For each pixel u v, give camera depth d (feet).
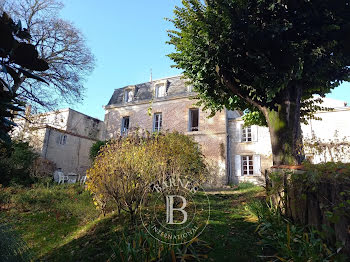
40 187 28.48
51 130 45.83
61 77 39.01
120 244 9.48
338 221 6.87
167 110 50.24
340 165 7.85
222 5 15.39
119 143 16.90
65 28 39.55
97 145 46.24
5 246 7.92
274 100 18.06
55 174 41.88
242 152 44.60
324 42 15.70
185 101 48.91
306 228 8.77
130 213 13.61
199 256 8.11
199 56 17.85
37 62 3.72
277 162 16.96
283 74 15.61
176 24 19.30
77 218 17.81
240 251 8.52
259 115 26.53
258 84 17.42
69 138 50.26
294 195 9.94
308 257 6.97
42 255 11.23
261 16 16.17
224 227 11.05
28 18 36.58
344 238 6.59
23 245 8.64
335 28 14.80
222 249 8.71
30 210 19.83
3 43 3.47
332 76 17.39
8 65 3.81
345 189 6.84
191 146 22.40
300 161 15.98
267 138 43.42
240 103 24.03
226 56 17.02
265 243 8.87
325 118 40.11
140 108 53.88
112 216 14.28
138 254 8.14
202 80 20.84
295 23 15.98
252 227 10.81
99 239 11.26
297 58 15.06
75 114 56.13
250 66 17.49
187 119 47.57
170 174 15.64
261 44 15.78
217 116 45.29
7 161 30.99
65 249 11.32
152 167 14.58
